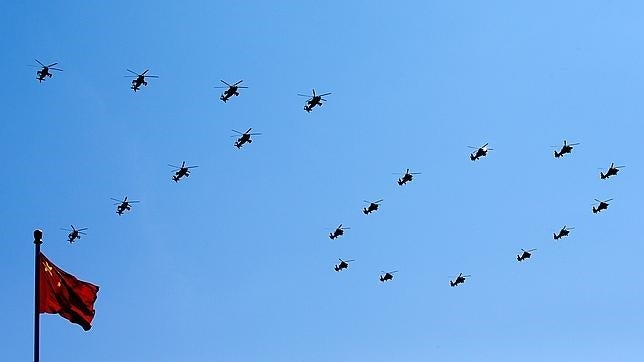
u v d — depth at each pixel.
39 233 53.28
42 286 53.22
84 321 55.75
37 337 52.00
